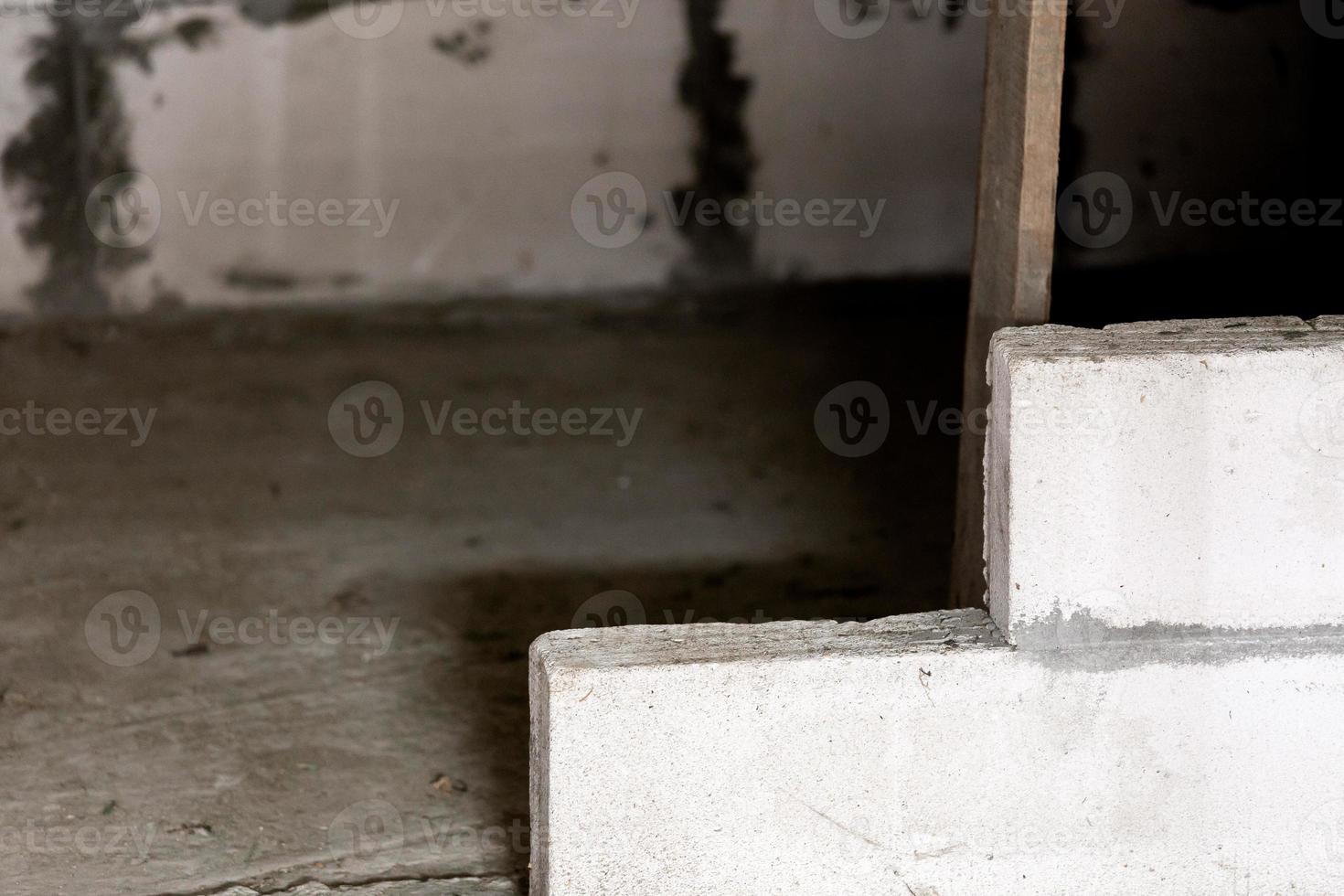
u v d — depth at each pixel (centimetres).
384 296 564
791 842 196
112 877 224
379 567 346
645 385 489
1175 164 563
